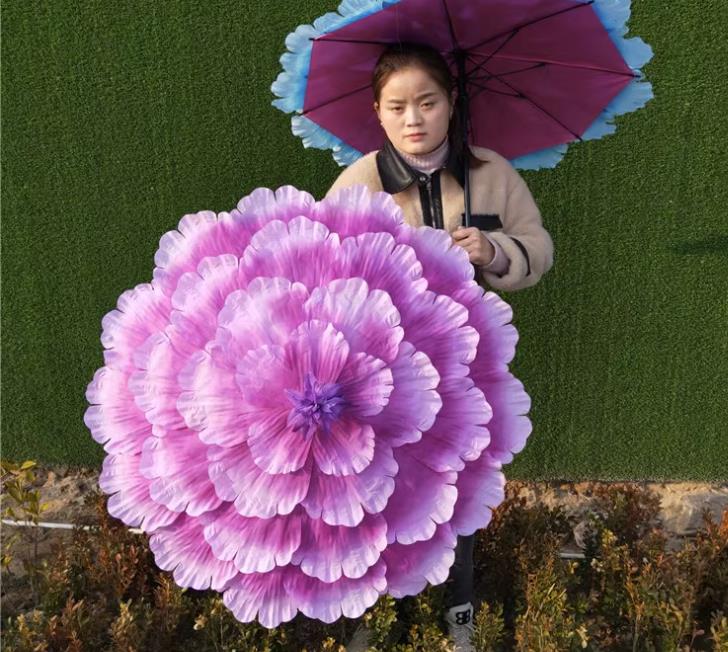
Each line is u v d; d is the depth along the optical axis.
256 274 1.13
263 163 2.29
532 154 1.76
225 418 1.04
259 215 1.23
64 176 2.34
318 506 1.03
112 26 2.22
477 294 1.16
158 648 1.67
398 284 1.12
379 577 1.08
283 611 1.07
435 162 1.47
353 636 1.71
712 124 2.16
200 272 1.16
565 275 2.30
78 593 1.83
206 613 1.66
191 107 2.26
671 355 2.34
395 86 1.37
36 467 2.53
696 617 1.76
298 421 1.01
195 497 1.07
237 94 2.24
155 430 1.10
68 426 2.52
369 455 1.02
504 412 1.15
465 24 1.38
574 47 1.41
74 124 2.30
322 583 1.08
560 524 1.97
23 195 2.36
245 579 1.08
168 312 1.20
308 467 1.04
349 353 1.03
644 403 2.37
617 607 1.73
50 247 2.40
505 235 1.46
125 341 1.20
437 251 1.18
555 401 2.39
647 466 2.41
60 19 2.22
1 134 2.32
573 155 2.21
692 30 2.09
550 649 1.46
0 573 2.04
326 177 2.27
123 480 1.15
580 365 2.36
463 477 1.13
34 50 2.25
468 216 1.47
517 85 1.56
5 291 2.43
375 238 1.14
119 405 1.17
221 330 1.06
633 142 2.19
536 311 2.32
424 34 1.41
